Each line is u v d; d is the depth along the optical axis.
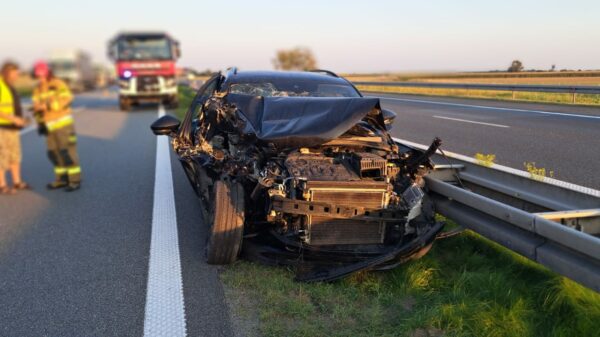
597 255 2.87
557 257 3.20
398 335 3.21
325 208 3.81
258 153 4.38
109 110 23.30
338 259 3.96
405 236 4.16
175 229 5.46
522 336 3.14
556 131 11.09
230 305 3.66
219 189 4.18
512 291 3.64
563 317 3.35
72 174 7.41
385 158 4.40
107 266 4.47
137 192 7.17
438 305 3.46
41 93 7.25
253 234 4.38
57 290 3.99
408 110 16.70
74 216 6.08
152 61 21.42
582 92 16.47
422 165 4.44
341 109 4.63
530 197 4.49
